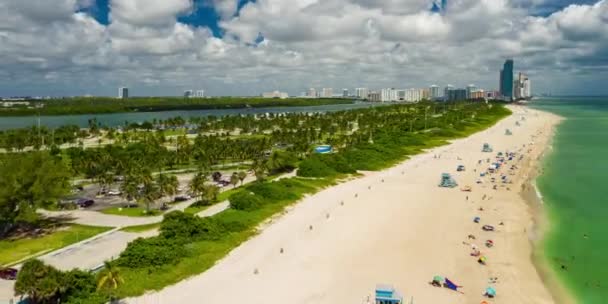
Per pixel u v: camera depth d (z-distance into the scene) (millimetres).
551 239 107188
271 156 199000
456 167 199375
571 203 137625
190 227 103000
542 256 97188
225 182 166875
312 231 113188
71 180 178500
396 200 143125
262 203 133250
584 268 91250
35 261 73375
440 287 82812
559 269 90875
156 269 86688
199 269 89625
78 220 122312
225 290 81312
